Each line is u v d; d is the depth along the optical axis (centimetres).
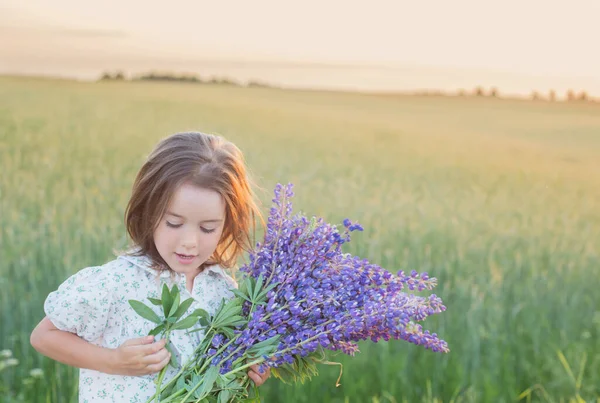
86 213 743
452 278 593
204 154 221
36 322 482
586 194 1110
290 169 1150
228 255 250
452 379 452
